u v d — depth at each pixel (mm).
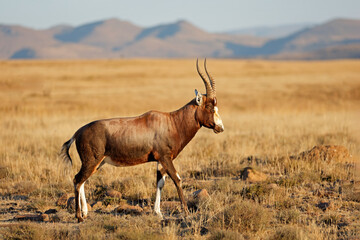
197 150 57688
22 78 197625
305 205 32812
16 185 41938
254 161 49906
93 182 42750
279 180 40875
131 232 25922
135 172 46125
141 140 30953
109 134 30938
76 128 74500
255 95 164375
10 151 57125
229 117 100312
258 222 27531
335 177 41344
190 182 42031
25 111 114438
